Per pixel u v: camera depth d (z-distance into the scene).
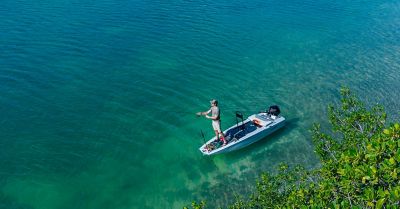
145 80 35.47
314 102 32.44
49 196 22.44
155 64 38.44
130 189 23.28
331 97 33.16
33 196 22.34
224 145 25.72
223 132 27.25
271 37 45.94
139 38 43.81
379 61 39.97
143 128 28.80
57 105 30.83
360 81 35.84
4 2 52.22
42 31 43.56
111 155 25.91
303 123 29.47
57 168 24.53
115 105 31.42
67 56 38.62
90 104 31.31
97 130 28.25
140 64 38.25
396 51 42.31
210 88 34.69
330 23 50.56
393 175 10.23
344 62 39.94
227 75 37.00
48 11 49.91
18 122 28.47
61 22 46.47
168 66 38.22
